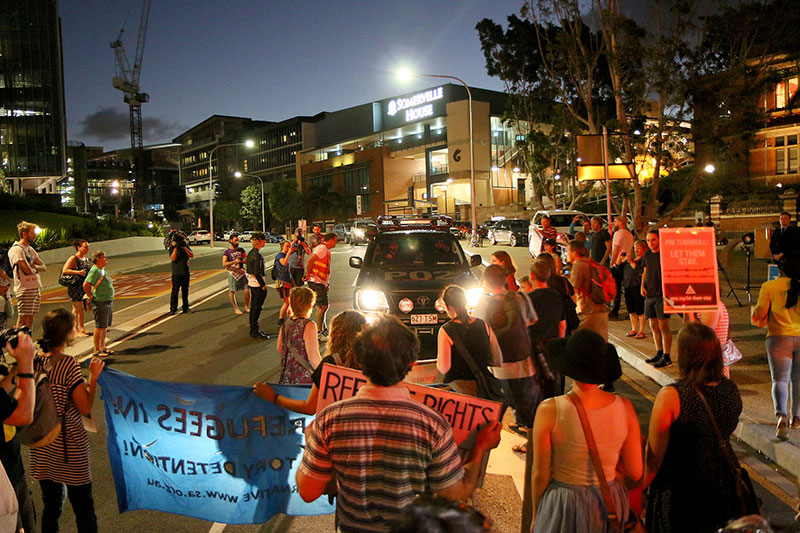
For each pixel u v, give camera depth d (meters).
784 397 5.27
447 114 77.62
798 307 5.21
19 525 3.18
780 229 11.20
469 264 9.78
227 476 3.82
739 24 20.22
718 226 27.58
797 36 20.53
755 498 2.92
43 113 83.31
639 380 7.69
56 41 83.62
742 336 9.25
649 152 22.58
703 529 2.86
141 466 3.87
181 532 4.20
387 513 2.25
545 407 2.73
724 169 30.27
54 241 37.38
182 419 3.80
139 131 160.12
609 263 12.28
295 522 4.31
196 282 21.30
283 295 12.70
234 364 9.17
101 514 4.49
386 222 10.62
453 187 79.00
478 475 3.04
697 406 2.91
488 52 36.34
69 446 3.67
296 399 3.76
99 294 9.82
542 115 36.69
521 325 4.82
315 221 97.56
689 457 2.92
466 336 4.46
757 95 20.86
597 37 25.69
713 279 5.90
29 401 3.20
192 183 149.88
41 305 17.25
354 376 3.09
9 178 82.62
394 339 2.34
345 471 2.31
